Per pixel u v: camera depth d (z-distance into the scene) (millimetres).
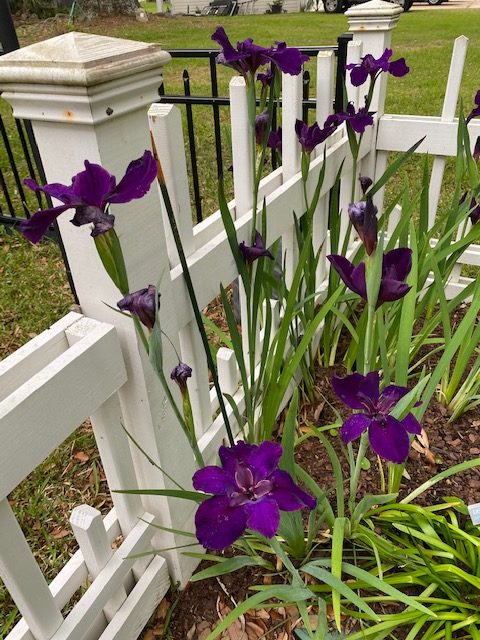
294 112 961
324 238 1241
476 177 1081
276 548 655
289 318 851
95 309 596
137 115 517
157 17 9258
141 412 662
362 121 989
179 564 798
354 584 744
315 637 628
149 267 599
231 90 792
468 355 978
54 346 575
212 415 920
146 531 738
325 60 1040
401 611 756
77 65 427
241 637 759
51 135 494
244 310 986
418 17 8219
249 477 518
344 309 1221
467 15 8219
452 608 731
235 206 895
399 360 792
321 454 1004
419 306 1063
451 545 795
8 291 1559
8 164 2434
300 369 1120
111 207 515
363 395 573
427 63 4395
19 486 1029
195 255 740
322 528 858
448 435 1022
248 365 1030
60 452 1091
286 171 1037
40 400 503
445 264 1099
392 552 765
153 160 428
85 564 689
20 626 620
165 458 713
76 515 642
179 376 542
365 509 745
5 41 1371
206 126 2795
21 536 542
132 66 467
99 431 644
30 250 1778
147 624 792
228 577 822
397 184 2037
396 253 577
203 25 7656
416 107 2975
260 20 8484
